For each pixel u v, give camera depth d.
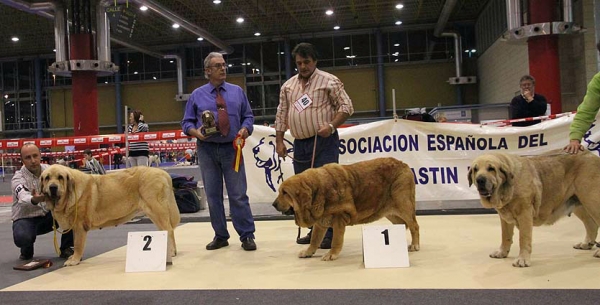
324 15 24.72
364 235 4.02
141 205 4.43
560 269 3.59
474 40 27.12
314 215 3.96
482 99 25.80
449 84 27.50
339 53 28.69
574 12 14.52
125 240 5.72
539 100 7.00
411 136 6.88
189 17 24.53
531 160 3.85
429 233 5.33
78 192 4.28
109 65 15.48
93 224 4.40
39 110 30.97
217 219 4.96
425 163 6.85
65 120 30.97
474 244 4.65
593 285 3.15
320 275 3.69
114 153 11.88
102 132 30.91
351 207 4.09
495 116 14.59
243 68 29.70
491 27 23.31
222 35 28.42
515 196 3.68
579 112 3.83
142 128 9.87
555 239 4.77
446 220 6.21
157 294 3.30
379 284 3.37
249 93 29.78
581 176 3.82
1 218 8.60
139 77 30.69
